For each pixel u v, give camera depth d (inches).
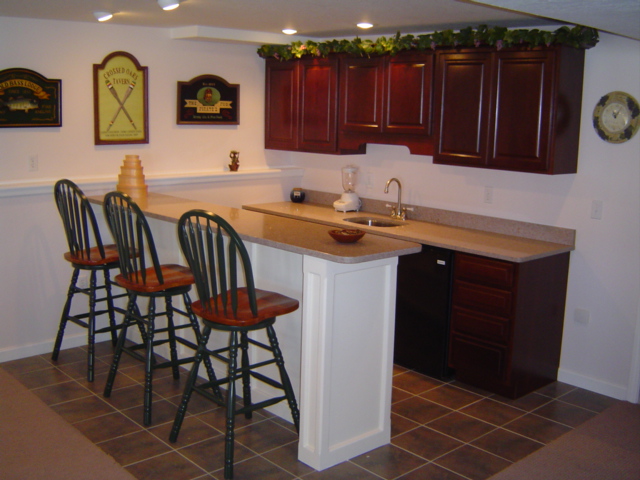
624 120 140.9
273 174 211.3
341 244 115.6
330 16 149.4
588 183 148.6
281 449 119.9
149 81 182.5
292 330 126.7
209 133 198.4
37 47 159.8
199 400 139.4
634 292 143.9
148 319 129.0
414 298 158.6
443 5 129.7
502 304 142.0
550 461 118.7
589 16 100.2
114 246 161.2
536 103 142.2
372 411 120.7
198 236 108.0
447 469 114.9
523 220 161.3
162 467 112.4
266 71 205.8
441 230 168.2
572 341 155.4
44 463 112.9
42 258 164.2
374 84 175.6
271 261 129.5
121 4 136.6
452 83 157.5
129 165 170.1
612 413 140.3
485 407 141.7
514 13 137.4
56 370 155.3
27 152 161.5
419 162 182.5
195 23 169.8
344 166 203.8
